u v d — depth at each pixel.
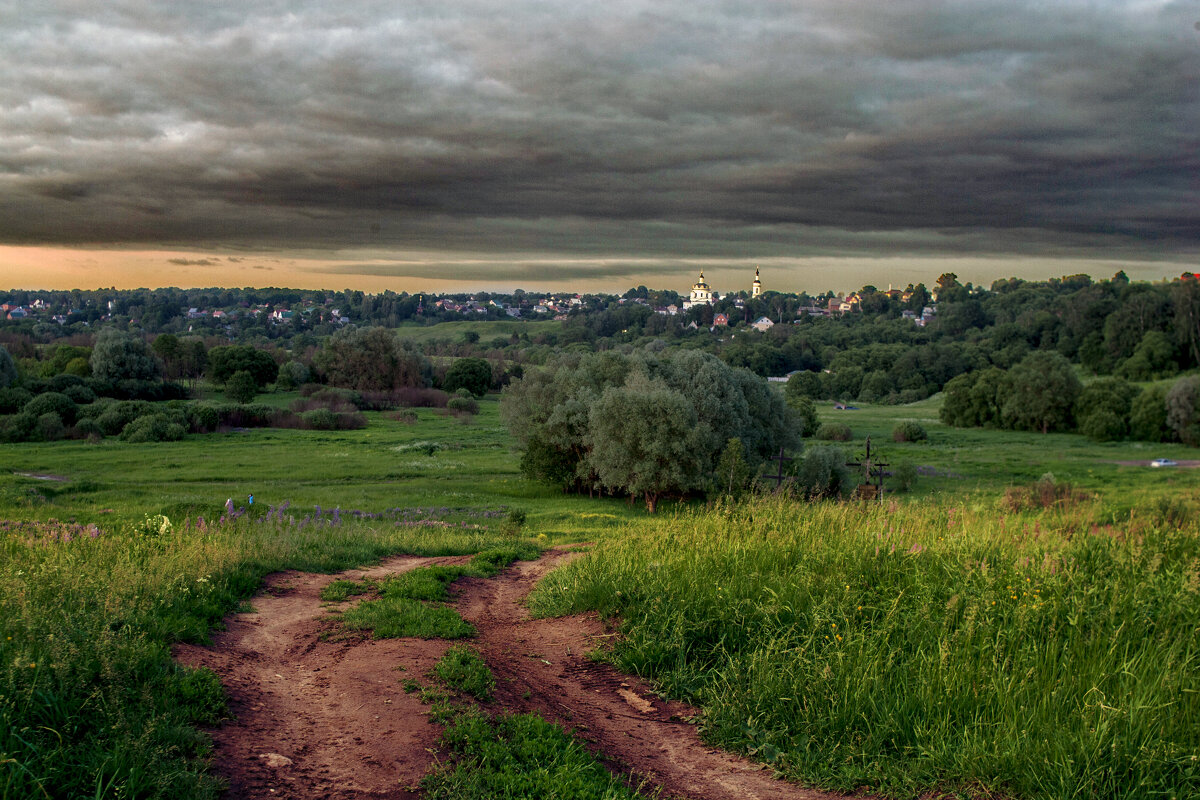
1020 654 5.81
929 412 116.81
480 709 5.78
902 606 7.04
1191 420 78.88
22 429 62.69
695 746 5.65
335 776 4.64
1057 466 62.75
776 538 9.78
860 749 5.25
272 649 7.60
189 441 64.75
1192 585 6.41
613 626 8.37
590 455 42.34
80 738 4.52
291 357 132.25
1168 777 4.59
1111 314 135.25
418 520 29.78
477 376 115.31
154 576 8.79
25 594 6.67
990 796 4.70
